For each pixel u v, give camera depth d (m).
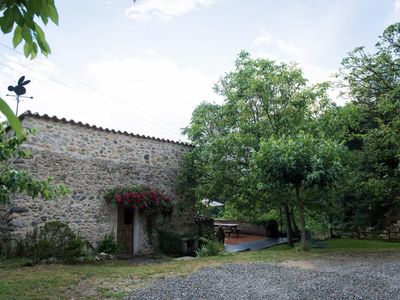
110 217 9.84
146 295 4.87
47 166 8.55
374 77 12.30
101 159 9.84
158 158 11.59
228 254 9.61
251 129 11.70
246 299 4.64
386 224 15.26
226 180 11.46
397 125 11.20
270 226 17.02
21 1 1.30
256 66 11.95
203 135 12.56
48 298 4.74
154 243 10.84
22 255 7.73
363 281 5.63
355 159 10.88
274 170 8.98
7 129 6.86
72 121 9.15
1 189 4.50
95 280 5.88
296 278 5.94
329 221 15.03
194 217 12.70
